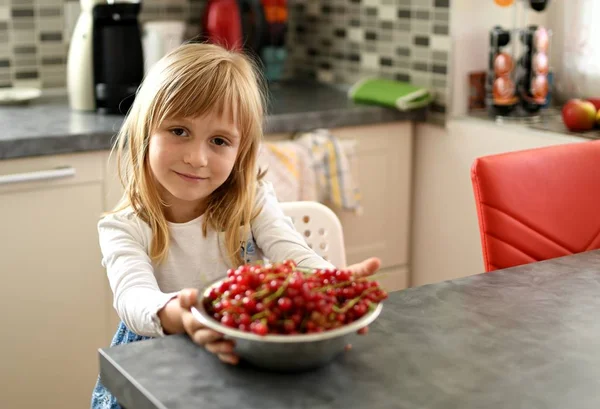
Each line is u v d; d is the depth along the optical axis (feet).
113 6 7.92
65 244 7.36
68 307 7.48
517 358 3.51
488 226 5.34
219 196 4.81
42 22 9.16
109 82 8.05
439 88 8.82
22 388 7.42
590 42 8.52
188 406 3.06
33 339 7.38
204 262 4.78
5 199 7.00
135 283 4.23
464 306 4.08
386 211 9.19
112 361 3.41
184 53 4.49
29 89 9.03
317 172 8.32
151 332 3.82
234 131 4.39
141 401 3.19
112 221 4.60
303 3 10.76
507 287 4.36
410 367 3.40
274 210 5.01
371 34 9.70
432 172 9.07
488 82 8.59
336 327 3.22
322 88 10.07
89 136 7.25
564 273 4.60
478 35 8.70
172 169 4.34
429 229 9.23
